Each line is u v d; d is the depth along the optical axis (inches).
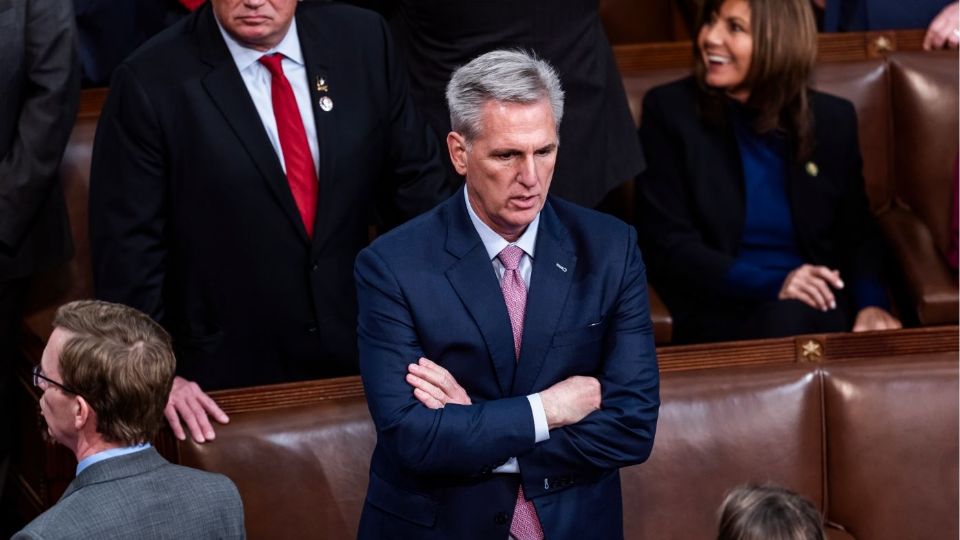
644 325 379.2
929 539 448.5
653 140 566.9
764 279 546.0
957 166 575.2
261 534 422.0
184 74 447.8
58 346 341.1
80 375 336.8
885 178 616.1
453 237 370.3
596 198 523.8
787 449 449.4
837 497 453.4
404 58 506.9
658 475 444.1
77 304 350.0
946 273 579.2
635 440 369.4
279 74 454.6
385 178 486.6
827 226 566.3
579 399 366.0
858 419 449.7
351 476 428.8
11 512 544.4
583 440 365.1
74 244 532.4
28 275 502.0
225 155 448.8
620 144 532.7
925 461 449.4
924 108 608.1
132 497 336.8
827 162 564.1
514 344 370.9
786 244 561.9
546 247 373.7
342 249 468.1
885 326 546.6
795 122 552.1
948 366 455.2
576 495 373.7
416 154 481.1
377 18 474.9
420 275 365.4
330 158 457.7
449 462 356.2
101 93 556.4
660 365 457.1
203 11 459.5
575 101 507.8
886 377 452.8
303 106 461.4
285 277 463.2
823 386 454.6
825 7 668.1
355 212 468.8
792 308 539.2
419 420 356.5
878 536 449.1
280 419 429.7
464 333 365.1
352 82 463.5
